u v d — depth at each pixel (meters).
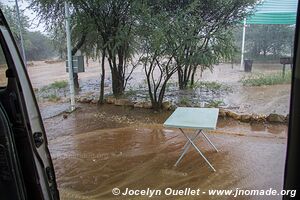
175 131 4.14
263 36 8.16
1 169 1.05
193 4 4.98
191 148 3.45
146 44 4.95
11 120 1.04
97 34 5.92
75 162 3.12
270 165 2.92
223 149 3.41
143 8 4.81
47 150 1.15
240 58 8.48
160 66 5.11
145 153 3.36
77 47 6.49
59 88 7.48
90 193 2.47
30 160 1.05
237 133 3.98
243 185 2.54
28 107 1.04
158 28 4.62
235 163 3.01
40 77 8.29
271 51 8.30
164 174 2.80
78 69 5.59
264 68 8.54
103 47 5.75
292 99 0.77
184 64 5.18
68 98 6.41
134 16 5.05
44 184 1.09
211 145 3.52
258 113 4.71
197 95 6.24
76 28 5.82
